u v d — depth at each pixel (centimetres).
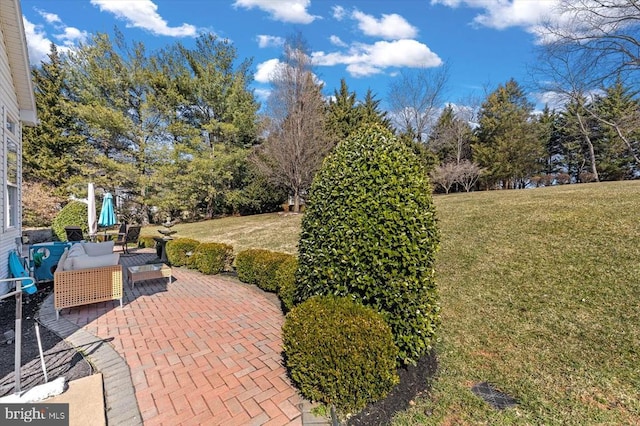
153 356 301
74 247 496
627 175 1972
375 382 218
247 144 1827
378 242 254
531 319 350
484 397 236
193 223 1659
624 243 477
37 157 1670
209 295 512
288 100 1362
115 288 443
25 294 498
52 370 274
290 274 407
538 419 212
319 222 286
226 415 217
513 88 2217
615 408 219
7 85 562
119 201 1794
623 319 325
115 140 1698
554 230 574
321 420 212
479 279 461
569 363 273
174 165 1675
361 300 259
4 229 516
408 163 280
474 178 1970
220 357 300
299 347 230
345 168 283
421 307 256
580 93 1391
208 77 1723
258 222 1371
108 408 223
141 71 1683
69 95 1739
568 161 2278
